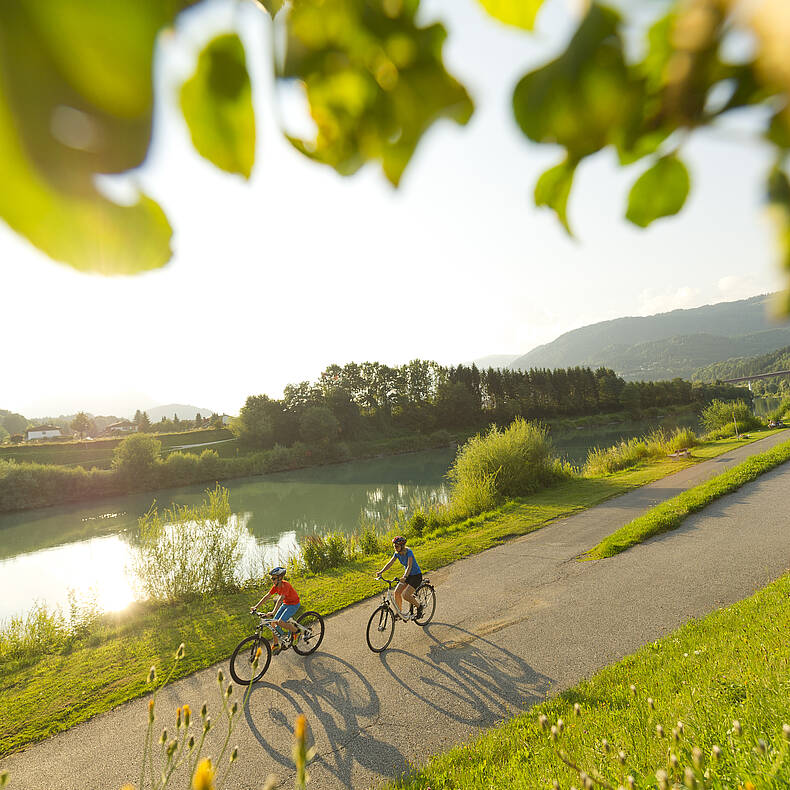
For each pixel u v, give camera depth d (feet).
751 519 51.52
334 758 22.63
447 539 59.47
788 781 9.07
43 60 0.61
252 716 26.40
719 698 16.80
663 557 43.21
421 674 28.89
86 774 23.84
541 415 362.94
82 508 179.63
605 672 24.82
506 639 31.83
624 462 104.47
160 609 45.91
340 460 263.90
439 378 370.12
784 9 0.58
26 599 79.56
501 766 18.54
